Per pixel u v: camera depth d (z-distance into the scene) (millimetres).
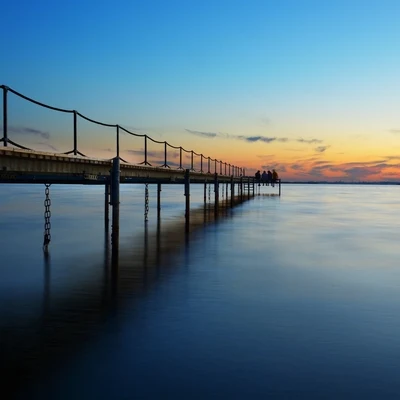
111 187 22297
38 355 9656
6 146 14102
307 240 28078
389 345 10312
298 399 7898
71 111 17984
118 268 18516
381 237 30359
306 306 13367
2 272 17688
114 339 10570
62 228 32812
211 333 11000
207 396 7973
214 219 40844
